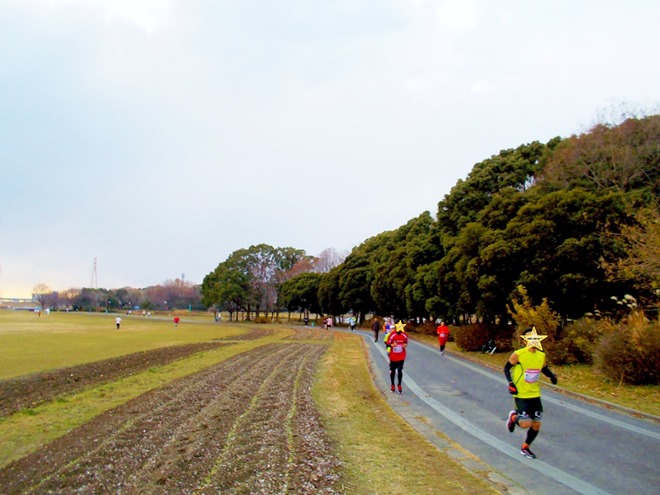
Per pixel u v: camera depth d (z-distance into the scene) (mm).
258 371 20094
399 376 14695
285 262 113062
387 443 9070
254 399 13883
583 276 20562
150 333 52062
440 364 21891
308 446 8812
